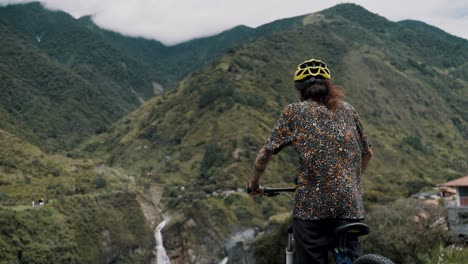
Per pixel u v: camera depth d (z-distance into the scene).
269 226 73.31
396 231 21.91
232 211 88.25
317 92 3.37
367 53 197.62
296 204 3.29
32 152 111.25
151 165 132.88
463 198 32.94
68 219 77.19
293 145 3.38
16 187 88.62
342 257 3.05
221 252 78.75
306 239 3.22
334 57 190.75
